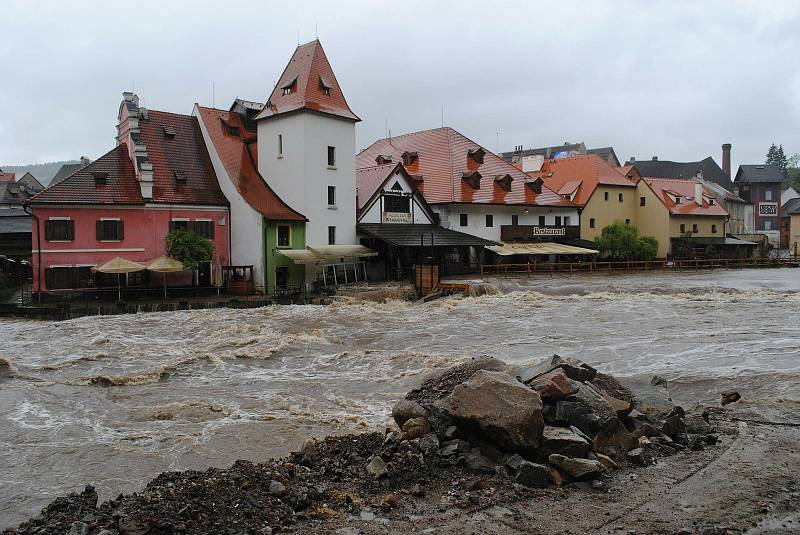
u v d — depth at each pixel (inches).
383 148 2650.1
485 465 394.3
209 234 1812.3
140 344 1081.4
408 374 863.7
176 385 828.0
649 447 440.5
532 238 2404.0
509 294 1619.1
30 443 594.2
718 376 767.7
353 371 894.4
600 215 2738.7
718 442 471.8
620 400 452.4
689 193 3272.6
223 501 351.9
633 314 1301.7
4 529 388.2
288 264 1814.7
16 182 3518.7
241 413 692.7
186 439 603.2
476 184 2314.2
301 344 1071.6
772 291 1587.1
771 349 918.4
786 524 328.8
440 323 1264.8
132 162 1754.4
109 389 807.1
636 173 2999.5
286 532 323.9
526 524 329.7
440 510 346.6
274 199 1893.5
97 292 1588.3
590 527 326.0
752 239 3444.9
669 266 2468.0
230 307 1481.3
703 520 333.4
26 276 2089.1
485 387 410.6
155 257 1708.9
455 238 2066.9
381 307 1489.9
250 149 2011.6
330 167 1920.5
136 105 1808.6
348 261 1931.6
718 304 1400.1
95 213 1625.2
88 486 406.3
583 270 2281.0
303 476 395.2
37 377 868.6
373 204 2038.6
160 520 323.0
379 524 331.9
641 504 354.6
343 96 1994.3
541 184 2529.5
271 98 1977.1
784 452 446.3
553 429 406.0
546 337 1093.1
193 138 1953.7
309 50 1974.7
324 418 665.6
